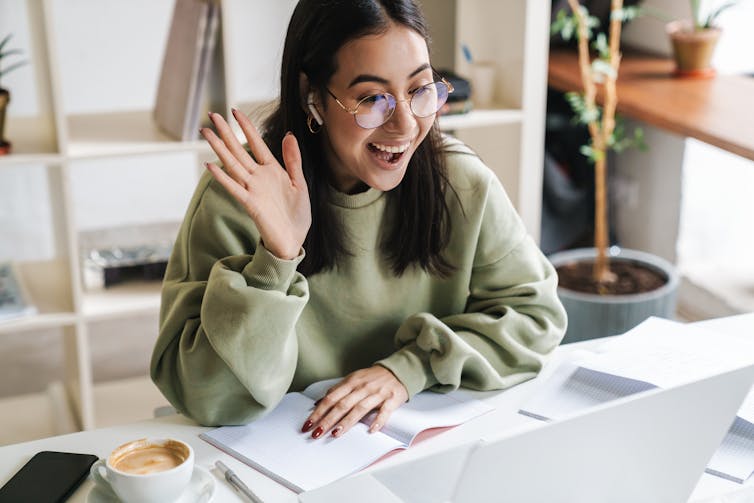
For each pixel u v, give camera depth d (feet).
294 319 4.34
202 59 8.11
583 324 9.01
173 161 11.53
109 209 11.47
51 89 7.84
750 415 4.39
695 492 3.97
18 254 11.27
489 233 5.21
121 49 10.62
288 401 4.76
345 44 4.25
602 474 3.61
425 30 4.38
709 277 11.14
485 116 9.16
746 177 10.94
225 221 4.73
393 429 4.47
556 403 4.68
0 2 9.91
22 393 10.03
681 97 9.27
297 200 4.28
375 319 5.16
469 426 4.55
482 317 5.11
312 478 4.06
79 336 8.53
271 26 10.63
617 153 11.95
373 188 4.88
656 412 3.55
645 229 11.81
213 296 4.29
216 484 4.05
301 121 4.66
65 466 4.14
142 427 4.58
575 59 10.88
